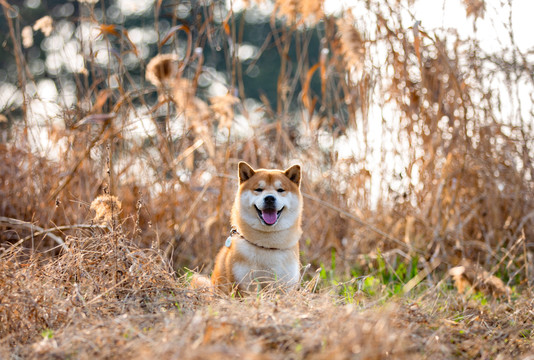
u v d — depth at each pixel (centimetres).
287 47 783
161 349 305
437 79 733
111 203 492
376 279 651
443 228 701
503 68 738
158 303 425
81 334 348
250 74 1922
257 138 795
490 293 583
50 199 634
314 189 795
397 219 756
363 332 319
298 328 348
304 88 768
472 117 735
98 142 645
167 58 626
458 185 690
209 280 546
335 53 767
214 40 750
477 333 417
